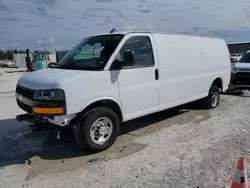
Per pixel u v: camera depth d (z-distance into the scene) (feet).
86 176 12.50
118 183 11.80
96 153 15.14
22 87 15.43
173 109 25.61
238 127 19.60
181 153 14.87
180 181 11.78
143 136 17.95
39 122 14.89
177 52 19.93
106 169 13.14
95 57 16.08
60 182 12.04
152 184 11.61
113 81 15.37
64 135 18.08
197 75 22.44
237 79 33.50
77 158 14.53
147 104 17.62
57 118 13.83
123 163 13.76
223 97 32.40
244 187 9.09
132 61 15.33
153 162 13.79
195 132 18.57
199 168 12.98
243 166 9.06
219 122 21.03
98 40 17.07
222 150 15.17
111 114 15.35
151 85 17.65
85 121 14.35
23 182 12.16
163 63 18.51
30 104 14.21
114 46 15.80
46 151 15.65
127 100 16.25
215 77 25.18
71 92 13.57
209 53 24.11
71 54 17.83
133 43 16.66
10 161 14.48
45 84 13.73
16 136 18.58
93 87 14.47
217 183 11.54
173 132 18.67
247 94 34.45
